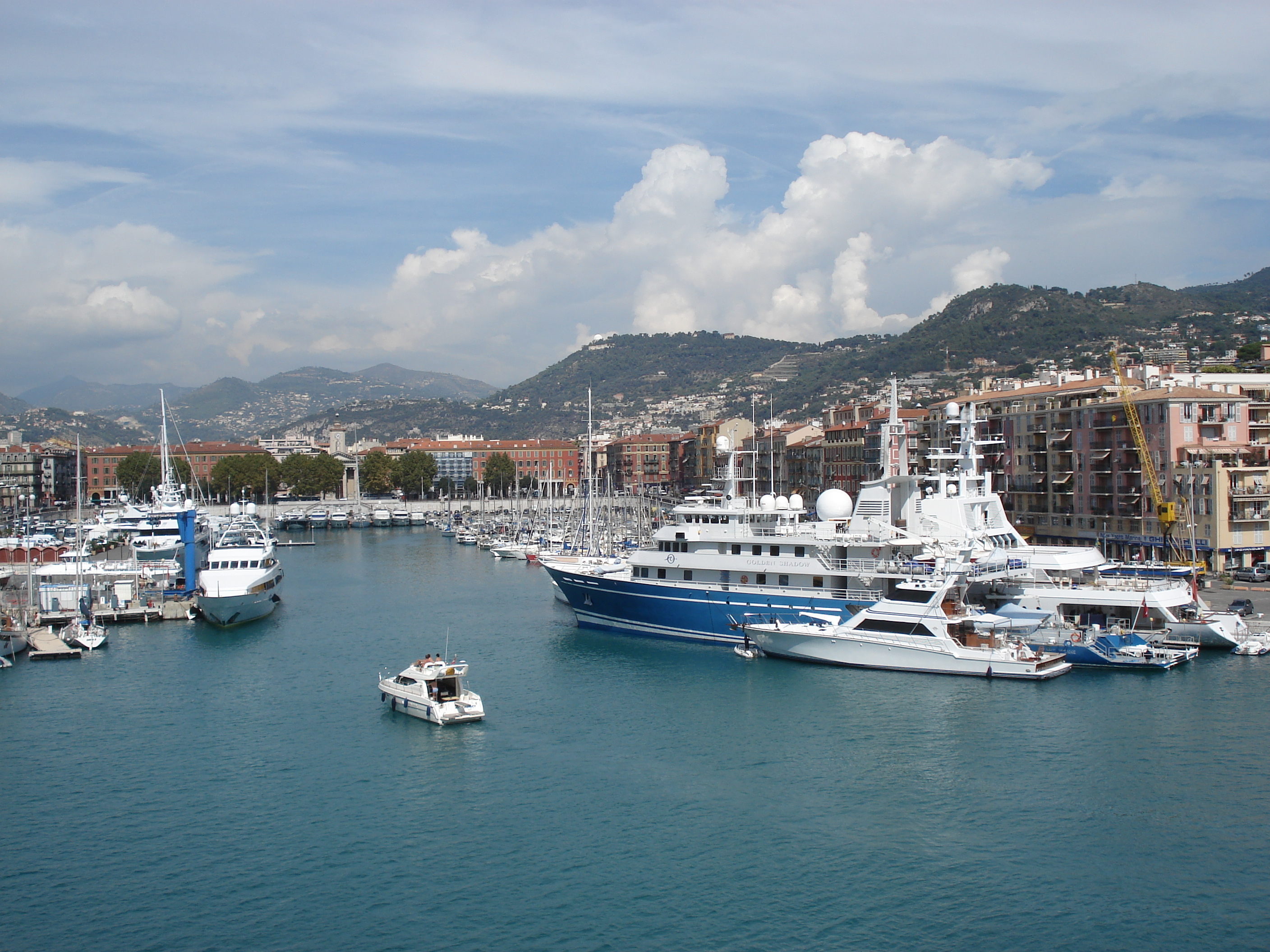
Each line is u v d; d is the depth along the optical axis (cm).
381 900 5219
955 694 8450
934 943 4809
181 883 5412
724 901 5184
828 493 10694
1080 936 4859
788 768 6912
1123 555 13988
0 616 11150
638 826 6047
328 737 7706
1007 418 16488
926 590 9212
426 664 8500
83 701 8769
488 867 5559
